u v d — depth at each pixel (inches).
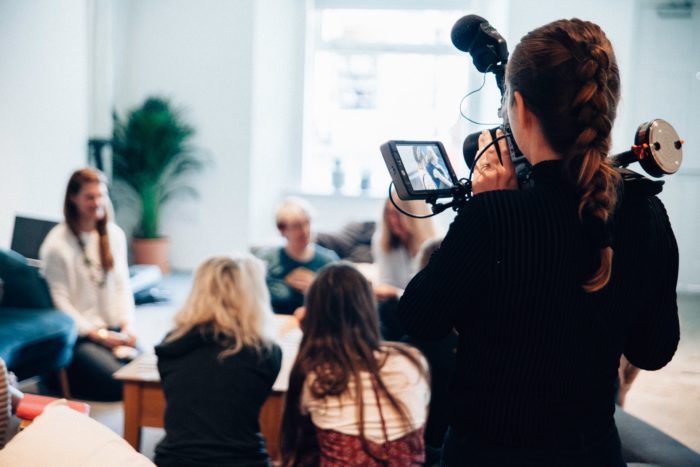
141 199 288.2
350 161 330.3
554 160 36.2
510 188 40.0
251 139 292.2
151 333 200.5
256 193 302.0
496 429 36.7
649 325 39.4
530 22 263.7
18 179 218.8
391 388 78.2
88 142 262.8
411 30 321.7
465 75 320.5
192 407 83.7
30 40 222.5
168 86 294.5
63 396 147.1
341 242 209.5
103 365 146.9
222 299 88.7
